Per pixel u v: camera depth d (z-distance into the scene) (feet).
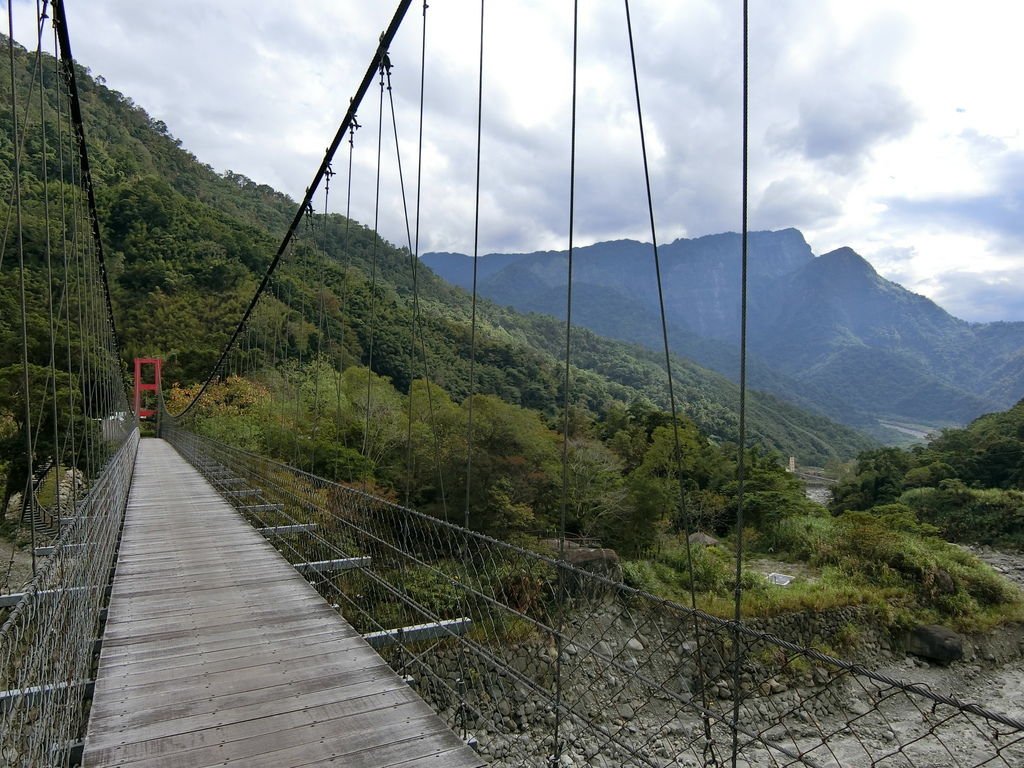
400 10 16.97
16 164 11.41
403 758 7.46
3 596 15.37
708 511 64.08
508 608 8.38
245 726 8.16
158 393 92.58
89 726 8.11
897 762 25.03
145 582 15.10
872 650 40.55
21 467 34.40
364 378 57.00
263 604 13.37
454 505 40.29
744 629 5.14
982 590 46.60
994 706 35.81
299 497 19.01
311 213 33.01
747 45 6.37
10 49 11.31
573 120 9.66
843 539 53.52
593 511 51.29
